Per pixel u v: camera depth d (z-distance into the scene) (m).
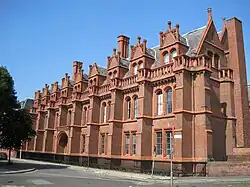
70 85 51.06
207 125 25.73
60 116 49.03
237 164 25.53
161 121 29.86
